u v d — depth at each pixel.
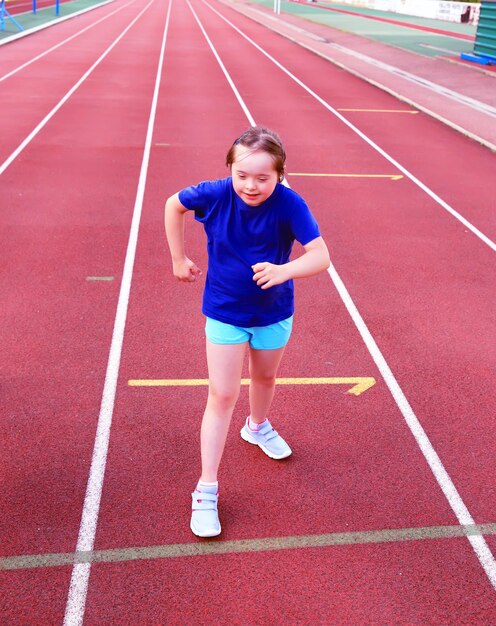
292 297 3.15
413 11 46.28
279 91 16.75
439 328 5.52
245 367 4.83
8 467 3.69
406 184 9.69
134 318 5.46
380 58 23.03
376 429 4.17
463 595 2.99
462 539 3.32
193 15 41.31
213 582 3.01
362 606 2.91
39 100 14.58
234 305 2.97
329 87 17.67
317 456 3.90
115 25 32.88
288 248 2.97
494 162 11.15
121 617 2.82
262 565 3.12
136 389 4.47
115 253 6.77
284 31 31.89
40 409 4.21
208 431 3.23
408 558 3.19
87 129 12.13
